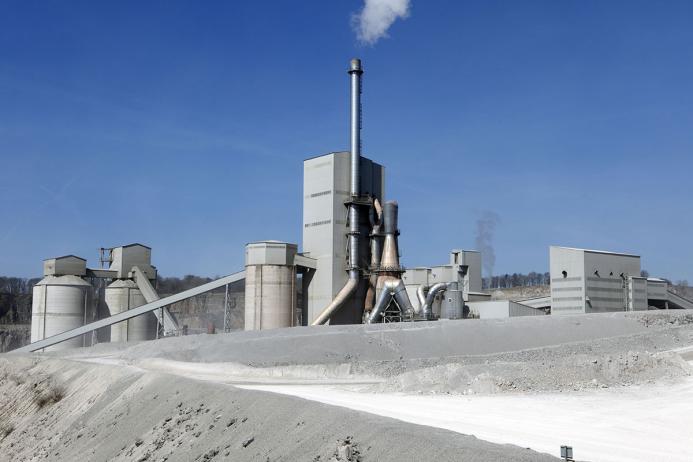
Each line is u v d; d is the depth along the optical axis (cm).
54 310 13375
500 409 4122
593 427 3509
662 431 3416
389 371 7075
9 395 7912
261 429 3353
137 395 5228
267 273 11138
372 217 11462
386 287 10844
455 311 10900
